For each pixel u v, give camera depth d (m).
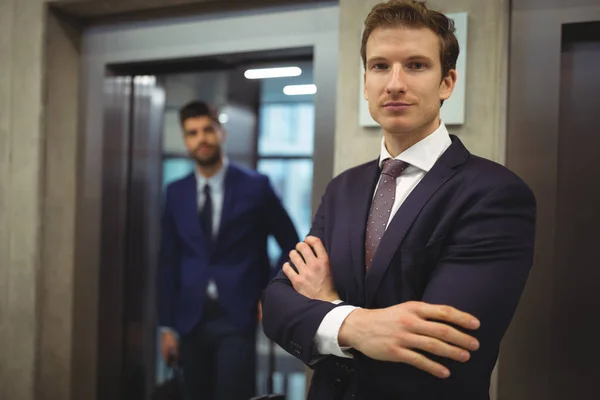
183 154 2.92
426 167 1.07
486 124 1.49
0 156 2.17
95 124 2.24
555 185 1.49
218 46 2.00
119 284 2.30
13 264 2.15
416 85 1.03
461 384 0.93
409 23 1.03
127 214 2.34
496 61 1.49
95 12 2.18
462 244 0.96
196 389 2.41
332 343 0.99
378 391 0.99
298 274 1.15
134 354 2.40
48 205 2.16
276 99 3.19
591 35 1.53
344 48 1.65
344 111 1.65
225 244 2.38
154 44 2.12
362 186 1.17
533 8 1.51
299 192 3.50
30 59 2.12
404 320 0.91
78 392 2.25
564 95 1.55
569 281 1.54
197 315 2.38
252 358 2.41
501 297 0.93
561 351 1.53
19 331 2.14
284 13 1.88
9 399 2.15
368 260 1.07
